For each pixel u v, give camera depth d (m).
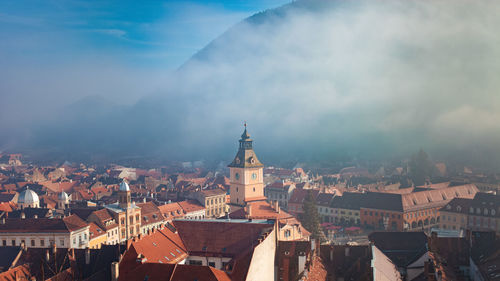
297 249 116.00
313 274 94.12
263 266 101.81
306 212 187.88
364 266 111.06
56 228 149.75
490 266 102.94
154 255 100.44
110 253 110.44
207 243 115.62
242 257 95.25
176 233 118.50
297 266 108.50
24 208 191.00
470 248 118.81
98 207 184.38
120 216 175.88
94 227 164.25
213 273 84.94
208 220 124.62
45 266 108.25
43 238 149.00
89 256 110.38
